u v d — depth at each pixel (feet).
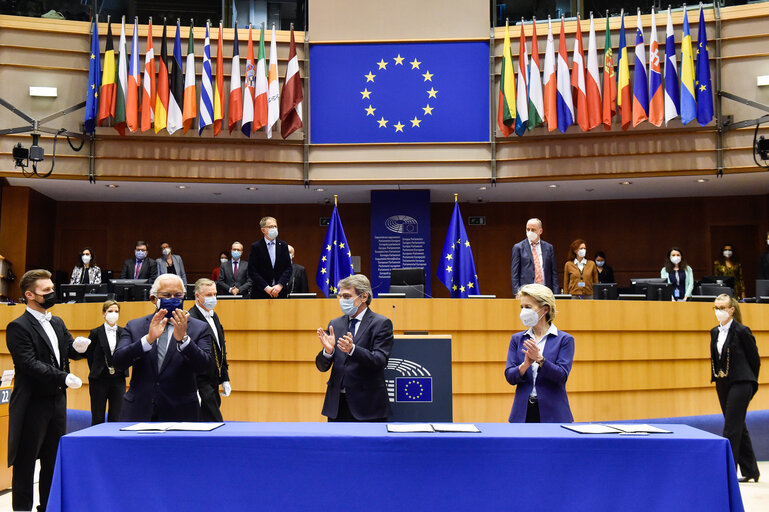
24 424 15.69
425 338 16.47
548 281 26.12
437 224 47.75
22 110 38.14
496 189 43.24
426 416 16.24
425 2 40.88
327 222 47.85
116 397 23.43
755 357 20.88
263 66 38.63
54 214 46.55
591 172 39.09
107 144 39.34
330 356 15.48
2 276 40.09
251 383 22.63
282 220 48.08
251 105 38.50
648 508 9.58
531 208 47.47
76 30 39.01
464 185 41.83
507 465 9.71
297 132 40.52
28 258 42.04
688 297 25.64
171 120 37.99
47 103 38.40
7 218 41.60
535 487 9.67
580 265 32.81
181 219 47.78
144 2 41.01
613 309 23.36
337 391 15.29
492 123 39.99
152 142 39.65
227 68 40.24
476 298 22.59
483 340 22.38
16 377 15.71
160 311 13.64
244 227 47.96
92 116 37.60
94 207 47.21
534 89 37.99
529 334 15.07
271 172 40.34
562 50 38.14
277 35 40.96
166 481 9.72
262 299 22.84
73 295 27.45
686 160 38.27
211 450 9.77
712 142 38.04
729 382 21.12
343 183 40.70
